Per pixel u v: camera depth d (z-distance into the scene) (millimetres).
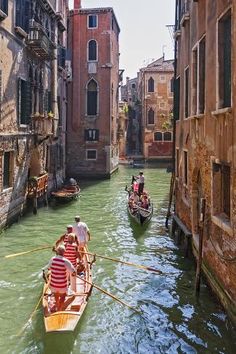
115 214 17562
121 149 49375
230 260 7172
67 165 31922
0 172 13406
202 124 9586
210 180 8711
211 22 8562
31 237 13508
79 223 10547
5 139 13844
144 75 46844
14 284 9594
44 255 11688
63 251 7668
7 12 13891
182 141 12781
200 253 8633
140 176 17766
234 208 6977
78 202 20500
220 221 7785
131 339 7285
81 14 31562
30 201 17594
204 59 9930
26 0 16281
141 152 52281
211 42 8570
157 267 10812
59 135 24328
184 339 7230
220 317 7785
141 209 15461
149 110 46844
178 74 13875
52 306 7531
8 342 7121
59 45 23984
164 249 12406
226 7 7375
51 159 21672
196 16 10312
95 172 31719
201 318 7895
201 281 9562
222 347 6910
